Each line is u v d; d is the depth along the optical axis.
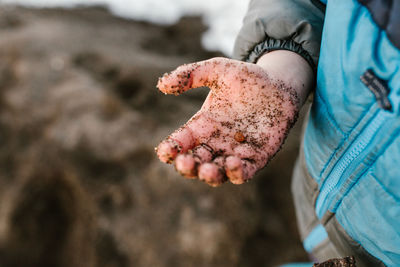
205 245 1.51
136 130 1.93
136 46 3.08
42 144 2.00
